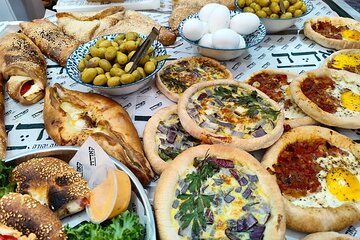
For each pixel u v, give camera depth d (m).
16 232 0.28
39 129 0.44
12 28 0.65
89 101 0.44
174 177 0.35
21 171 0.34
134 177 0.34
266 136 0.39
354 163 0.39
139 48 0.46
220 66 0.53
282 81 0.50
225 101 0.44
